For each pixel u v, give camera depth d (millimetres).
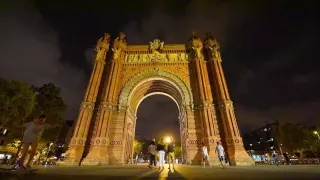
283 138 65375
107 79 32031
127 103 30156
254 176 5906
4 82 24891
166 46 36281
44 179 4273
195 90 31094
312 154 60125
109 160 24891
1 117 24875
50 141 40875
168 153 15844
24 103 26188
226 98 29000
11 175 5285
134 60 34812
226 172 8531
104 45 35188
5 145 36812
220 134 26938
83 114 27953
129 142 31891
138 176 5539
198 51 33969
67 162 23578
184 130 30078
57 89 36094
